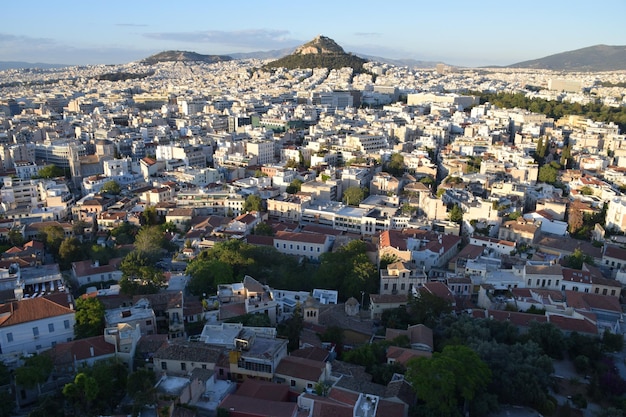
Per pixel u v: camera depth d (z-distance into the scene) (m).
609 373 161.12
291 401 139.75
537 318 195.38
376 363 159.50
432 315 195.62
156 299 188.00
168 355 147.62
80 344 153.12
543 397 146.62
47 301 170.38
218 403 131.00
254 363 144.38
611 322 198.00
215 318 184.38
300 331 179.00
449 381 135.25
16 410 137.75
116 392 138.38
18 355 159.50
